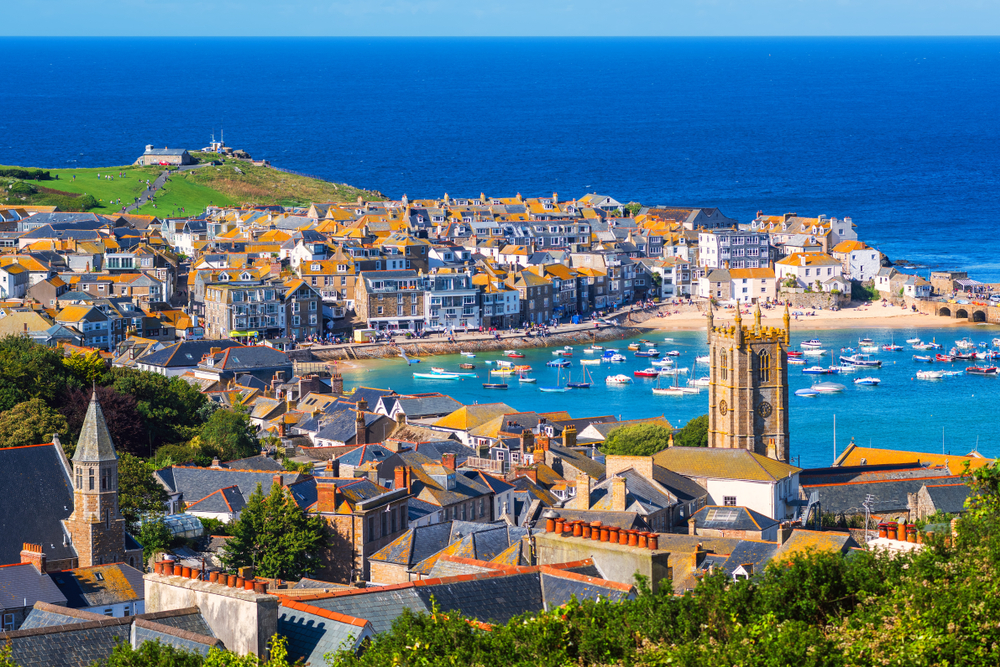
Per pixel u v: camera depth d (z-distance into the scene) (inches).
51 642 2883.9
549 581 3253.0
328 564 5413.4
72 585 4298.7
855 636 2810.0
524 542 3725.4
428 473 6190.9
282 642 2797.7
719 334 7071.9
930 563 3051.2
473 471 6496.1
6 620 4092.0
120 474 5900.6
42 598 4175.7
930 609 2755.9
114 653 2763.3
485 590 3169.3
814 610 3009.4
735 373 6993.1
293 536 5290.4
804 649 2672.2
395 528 5625.0
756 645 2736.2
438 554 4333.2
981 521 3193.9
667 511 5723.4
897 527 3567.9
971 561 3034.0
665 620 2883.9
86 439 5103.3
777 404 7066.9
